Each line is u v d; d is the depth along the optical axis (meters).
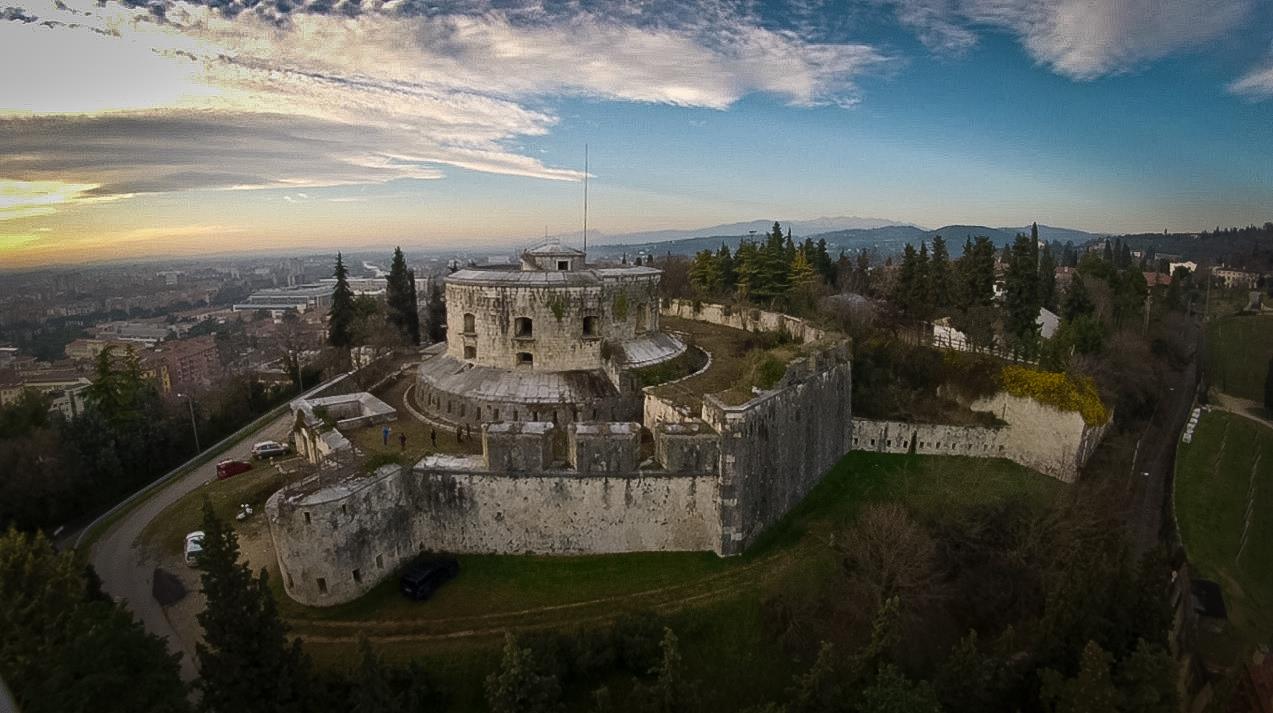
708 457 42.62
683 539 43.56
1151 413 72.56
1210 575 42.00
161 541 45.25
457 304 55.34
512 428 42.34
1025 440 62.59
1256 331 62.59
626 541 43.03
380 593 38.72
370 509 38.62
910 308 84.25
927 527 49.62
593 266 63.53
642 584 40.34
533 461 41.56
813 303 82.81
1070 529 46.81
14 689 23.83
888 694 28.44
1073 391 59.69
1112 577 36.41
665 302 89.88
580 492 41.94
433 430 49.53
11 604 29.30
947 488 54.50
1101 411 60.84
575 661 34.88
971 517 50.06
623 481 42.09
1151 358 81.06
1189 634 38.03
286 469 52.78
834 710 30.39
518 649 30.69
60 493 49.91
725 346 70.50
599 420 51.41
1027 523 48.88
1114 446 64.12
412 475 41.84
